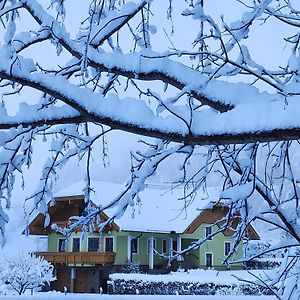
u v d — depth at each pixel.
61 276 38.09
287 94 3.00
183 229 35.03
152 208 36.88
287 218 4.84
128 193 4.64
